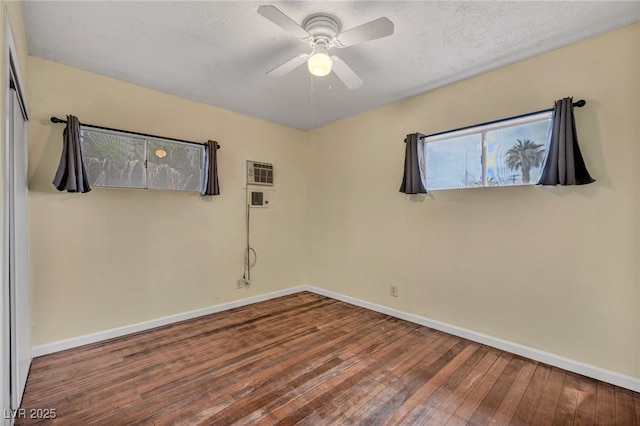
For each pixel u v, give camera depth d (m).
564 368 2.22
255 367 2.24
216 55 2.35
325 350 2.51
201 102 3.31
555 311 2.28
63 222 2.50
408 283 3.19
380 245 3.46
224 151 3.52
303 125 4.14
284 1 1.75
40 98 2.40
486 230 2.63
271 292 3.99
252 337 2.77
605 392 1.95
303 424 1.66
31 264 2.35
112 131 2.67
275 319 3.23
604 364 2.07
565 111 2.13
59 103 2.48
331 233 4.04
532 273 2.38
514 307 2.47
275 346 2.59
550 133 2.23
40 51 2.29
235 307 3.60
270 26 1.98
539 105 2.34
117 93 2.76
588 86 2.13
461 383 2.04
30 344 2.26
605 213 2.07
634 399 1.88
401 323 3.11
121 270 2.79
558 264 2.27
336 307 3.62
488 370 2.21
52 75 2.45
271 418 1.70
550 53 2.29
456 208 2.82
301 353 2.46
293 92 3.06
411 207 3.17
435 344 2.63
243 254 3.71
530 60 2.39
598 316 2.10
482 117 2.65
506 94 2.51
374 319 3.23
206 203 3.38
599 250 2.10
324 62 1.87
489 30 2.03
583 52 2.15
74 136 2.42
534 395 1.92
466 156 2.73
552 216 2.29
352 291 3.77
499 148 2.53
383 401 1.85
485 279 2.64
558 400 1.87
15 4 1.65
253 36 2.10
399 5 1.78
